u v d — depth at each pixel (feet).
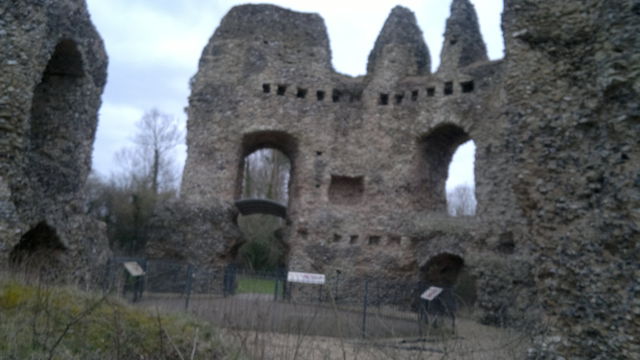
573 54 24.22
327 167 69.36
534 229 24.02
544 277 23.16
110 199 87.86
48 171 34.58
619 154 20.59
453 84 64.85
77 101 39.06
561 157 23.49
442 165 71.77
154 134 119.03
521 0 26.78
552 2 25.55
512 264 49.57
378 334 29.35
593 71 23.17
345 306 54.49
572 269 21.93
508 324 34.40
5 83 30.14
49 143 38.06
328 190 68.69
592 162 22.12
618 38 21.40
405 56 71.92
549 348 21.44
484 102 60.90
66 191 36.94
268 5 74.43
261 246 90.48
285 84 71.41
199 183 68.33
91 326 19.08
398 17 73.87
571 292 21.84
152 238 65.26
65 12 35.27
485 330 33.81
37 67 31.76
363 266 63.82
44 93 38.93
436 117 65.26
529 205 24.47
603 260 20.65
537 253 23.67
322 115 71.15
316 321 33.42
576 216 22.29
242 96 70.85
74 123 38.83
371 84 71.67
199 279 57.36
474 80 62.85
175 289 52.80
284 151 76.69
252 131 69.77
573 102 23.63
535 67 25.46
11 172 29.76
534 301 44.75
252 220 96.63
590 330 20.68
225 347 19.54
